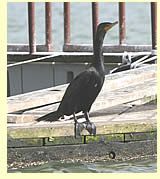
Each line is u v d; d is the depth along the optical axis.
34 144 12.62
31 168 12.60
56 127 12.67
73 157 12.84
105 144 13.02
